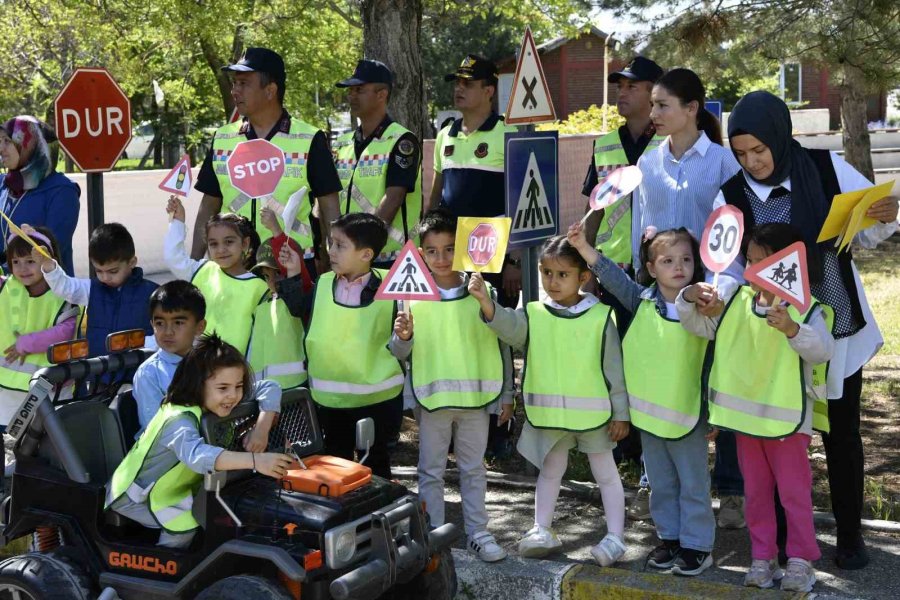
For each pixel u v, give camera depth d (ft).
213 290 18.69
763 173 15.52
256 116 21.08
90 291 19.34
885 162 83.71
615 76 20.76
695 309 15.23
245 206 21.17
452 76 22.95
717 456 18.11
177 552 13.78
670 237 15.88
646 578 15.62
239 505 13.43
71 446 14.40
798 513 15.07
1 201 22.58
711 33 35.81
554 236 18.49
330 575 13.19
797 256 13.52
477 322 17.15
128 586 13.88
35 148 22.02
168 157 114.01
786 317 13.93
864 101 54.13
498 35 136.87
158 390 15.33
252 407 14.42
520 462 22.09
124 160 153.99
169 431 13.79
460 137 23.38
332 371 17.60
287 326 18.53
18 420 14.69
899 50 30.73
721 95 107.96
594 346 16.35
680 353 15.81
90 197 22.35
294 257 18.19
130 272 19.47
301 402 15.35
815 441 22.88
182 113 106.63
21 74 79.20
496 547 16.78
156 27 71.20
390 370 17.74
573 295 16.88
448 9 71.10
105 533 14.39
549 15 74.64
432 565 14.55
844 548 16.10
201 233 22.02
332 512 13.10
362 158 22.27
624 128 21.18
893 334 35.35
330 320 17.52
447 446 17.54
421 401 17.04
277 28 74.08
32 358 19.88
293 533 12.98
